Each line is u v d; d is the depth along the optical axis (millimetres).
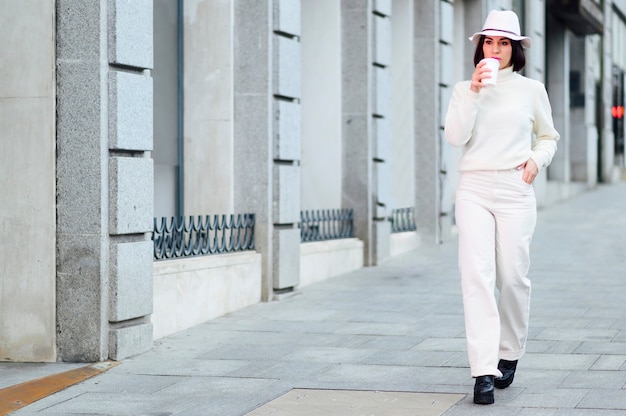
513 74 7227
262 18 12156
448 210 19375
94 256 8844
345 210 15352
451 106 7121
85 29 8781
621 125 42750
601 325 10133
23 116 8898
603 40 38719
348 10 15211
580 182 34031
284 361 8805
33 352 8969
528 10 26422
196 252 11086
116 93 8891
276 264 12422
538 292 12641
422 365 8484
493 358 6984
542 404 6992
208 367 8648
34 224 8922
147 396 7691
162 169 11844
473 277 7012
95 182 8812
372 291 13062
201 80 12203
